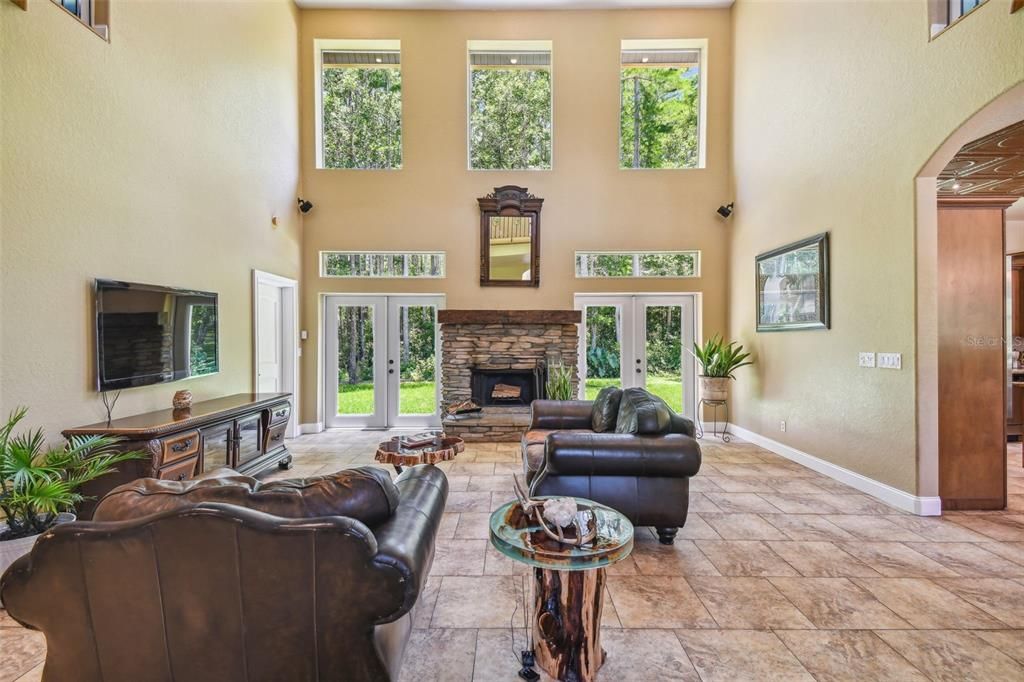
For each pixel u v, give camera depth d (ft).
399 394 19.85
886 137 10.68
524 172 19.16
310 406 18.99
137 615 3.78
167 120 11.26
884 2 10.66
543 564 4.99
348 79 19.65
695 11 18.81
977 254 10.55
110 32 9.58
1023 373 16.74
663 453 8.46
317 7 18.66
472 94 19.63
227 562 3.72
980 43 8.45
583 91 19.07
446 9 18.85
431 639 6.08
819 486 12.07
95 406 9.20
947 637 6.09
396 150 19.74
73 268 8.75
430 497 5.46
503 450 15.94
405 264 19.40
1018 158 9.86
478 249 19.17
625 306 19.75
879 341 11.02
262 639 3.83
